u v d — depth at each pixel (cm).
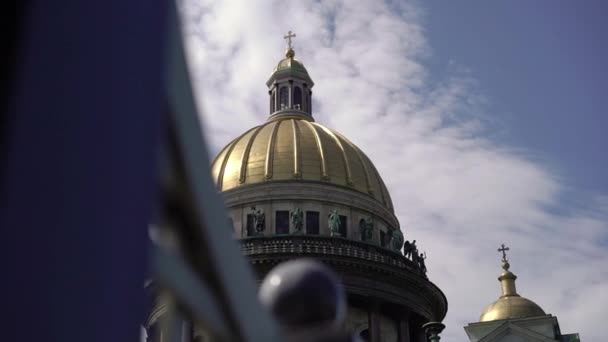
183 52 213
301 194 7438
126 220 189
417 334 7488
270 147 7788
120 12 189
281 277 300
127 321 188
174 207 222
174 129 211
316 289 293
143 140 195
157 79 201
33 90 166
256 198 7438
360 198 7606
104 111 182
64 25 173
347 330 304
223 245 250
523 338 7325
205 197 231
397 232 7612
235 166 7738
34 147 164
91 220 176
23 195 160
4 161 158
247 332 275
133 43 193
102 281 178
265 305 296
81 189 174
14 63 164
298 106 8825
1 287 152
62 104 171
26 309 158
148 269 201
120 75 188
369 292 6906
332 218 7206
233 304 262
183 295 229
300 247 6869
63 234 168
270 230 7288
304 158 7688
